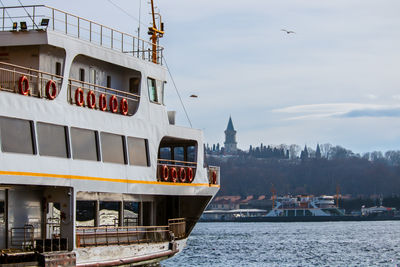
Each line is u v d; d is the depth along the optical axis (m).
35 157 60.62
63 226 65.25
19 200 64.88
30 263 59.47
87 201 72.25
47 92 63.03
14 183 58.66
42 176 61.28
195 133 87.88
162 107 81.62
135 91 78.75
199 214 90.62
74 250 64.94
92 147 68.25
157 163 82.56
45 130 62.31
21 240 64.56
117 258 72.69
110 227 74.56
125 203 79.06
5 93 58.34
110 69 77.06
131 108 78.31
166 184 80.81
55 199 66.12
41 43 64.38
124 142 73.62
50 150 62.62
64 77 65.69
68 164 64.44
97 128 69.00
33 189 66.12
